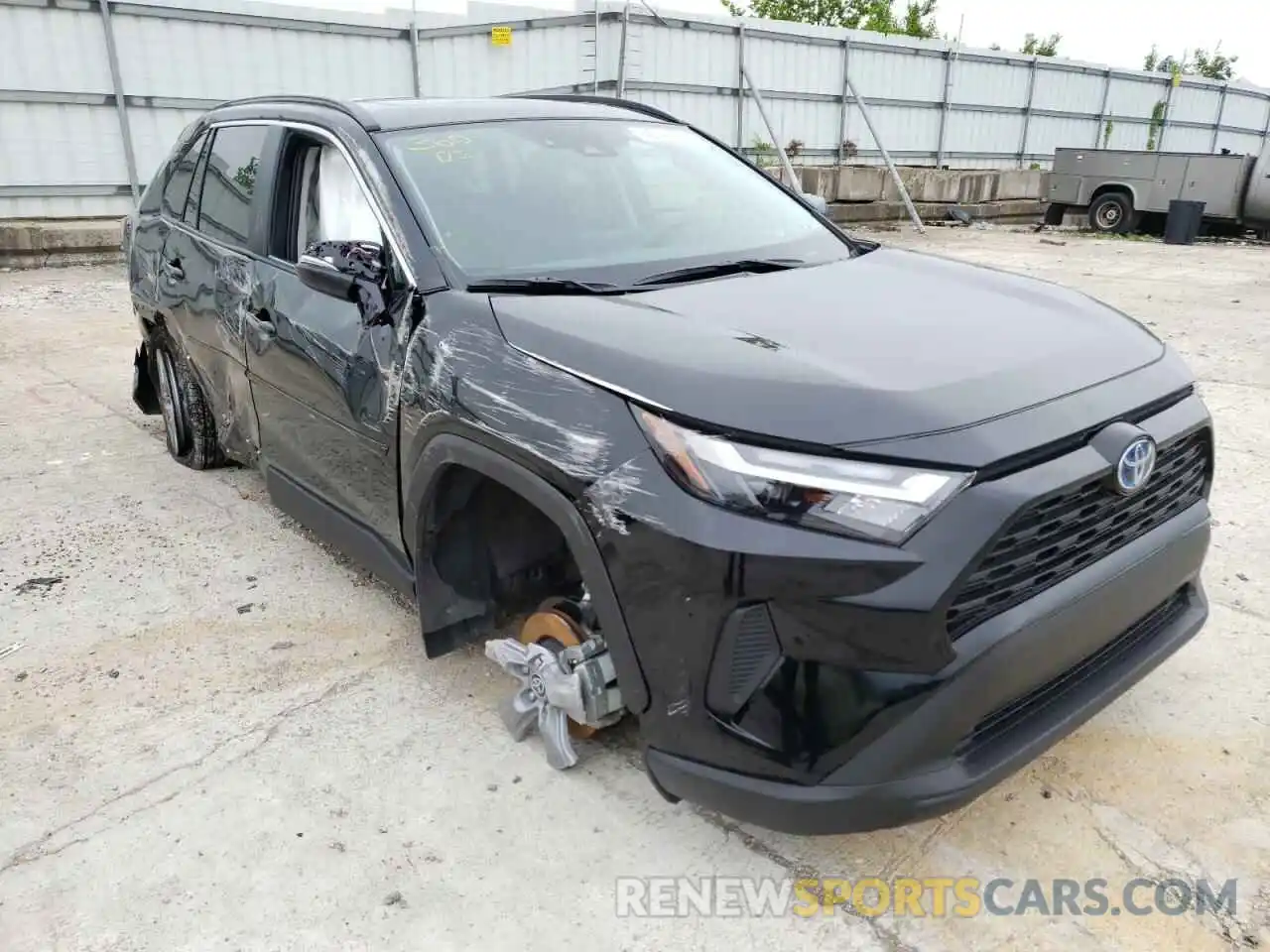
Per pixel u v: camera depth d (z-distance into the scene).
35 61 11.71
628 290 2.67
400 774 2.64
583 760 2.69
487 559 2.79
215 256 3.89
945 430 1.90
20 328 8.06
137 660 3.21
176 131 12.80
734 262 2.99
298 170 3.45
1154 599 2.32
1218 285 10.80
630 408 2.05
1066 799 2.52
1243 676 3.03
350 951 2.09
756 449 1.89
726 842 2.39
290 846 2.39
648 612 2.02
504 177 3.10
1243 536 4.00
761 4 33.34
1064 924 2.14
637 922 2.16
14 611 3.53
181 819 2.48
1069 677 2.24
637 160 3.46
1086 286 10.72
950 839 2.39
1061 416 2.04
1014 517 1.85
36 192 12.14
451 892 2.25
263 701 2.98
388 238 2.83
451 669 3.14
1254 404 5.82
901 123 20.27
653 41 15.88
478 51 14.52
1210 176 16.33
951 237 16.14
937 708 1.86
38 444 5.30
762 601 1.87
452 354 2.46
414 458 2.60
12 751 2.76
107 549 4.01
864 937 2.12
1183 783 2.57
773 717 1.91
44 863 2.34
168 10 12.25
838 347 2.21
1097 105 24.17
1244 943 2.08
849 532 1.82
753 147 17.78
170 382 4.81
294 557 3.94
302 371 3.20
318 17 13.23
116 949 2.10
